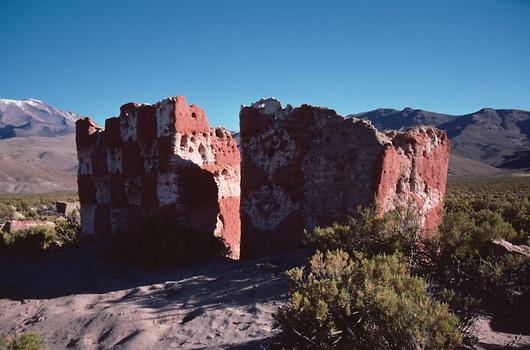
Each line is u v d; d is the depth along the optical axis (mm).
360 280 6215
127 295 10023
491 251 8562
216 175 15570
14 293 11523
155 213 13867
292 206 11992
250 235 12789
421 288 5848
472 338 5320
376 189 10344
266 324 6840
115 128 16703
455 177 115125
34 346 6840
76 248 17078
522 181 76625
